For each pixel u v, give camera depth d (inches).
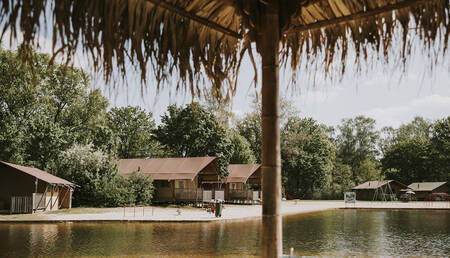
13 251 472.1
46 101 1569.9
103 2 102.7
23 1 88.0
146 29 116.3
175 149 1958.7
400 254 481.4
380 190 2568.9
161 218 917.8
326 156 2642.7
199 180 1547.7
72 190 1208.8
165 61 118.6
